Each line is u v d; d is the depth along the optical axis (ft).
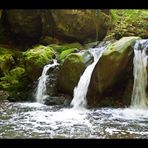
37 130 25.38
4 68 48.65
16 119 29.45
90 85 36.22
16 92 43.21
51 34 54.60
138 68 35.65
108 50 35.86
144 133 24.39
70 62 38.40
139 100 35.24
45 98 38.73
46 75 41.39
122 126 26.58
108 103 35.73
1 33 58.39
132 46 35.81
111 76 35.29
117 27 54.70
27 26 55.98
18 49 57.00
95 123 27.71
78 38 53.57
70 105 36.99
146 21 55.77
